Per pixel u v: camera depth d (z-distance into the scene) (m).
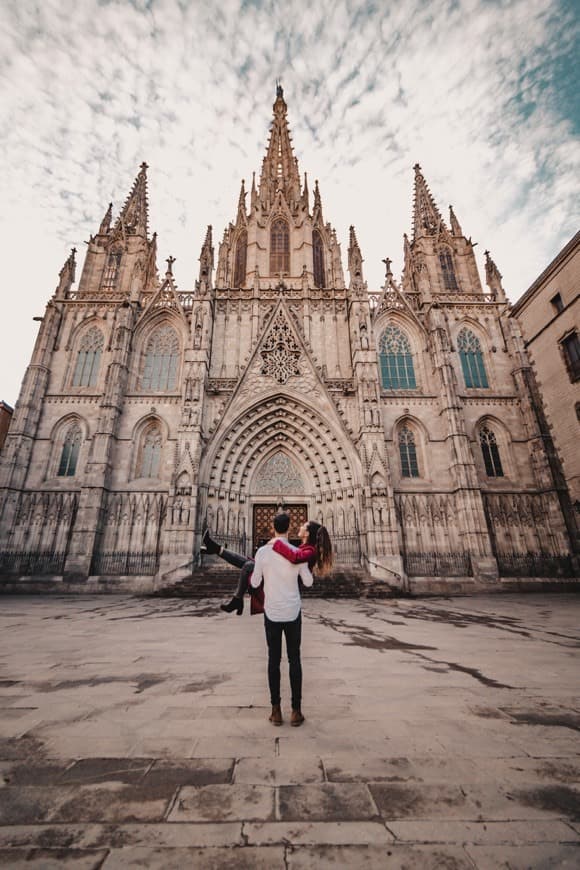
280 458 33.66
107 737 4.48
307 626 12.95
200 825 2.93
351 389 34.25
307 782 3.52
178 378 36.38
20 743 4.31
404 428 34.41
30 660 8.28
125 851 2.66
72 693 6.09
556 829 2.87
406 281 47.41
